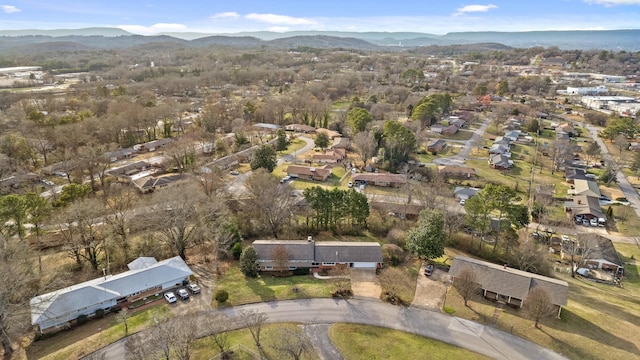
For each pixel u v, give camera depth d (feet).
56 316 168.66
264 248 226.79
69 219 217.36
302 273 222.69
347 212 271.08
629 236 305.12
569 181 405.80
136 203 280.72
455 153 488.02
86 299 178.50
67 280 202.28
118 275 196.54
